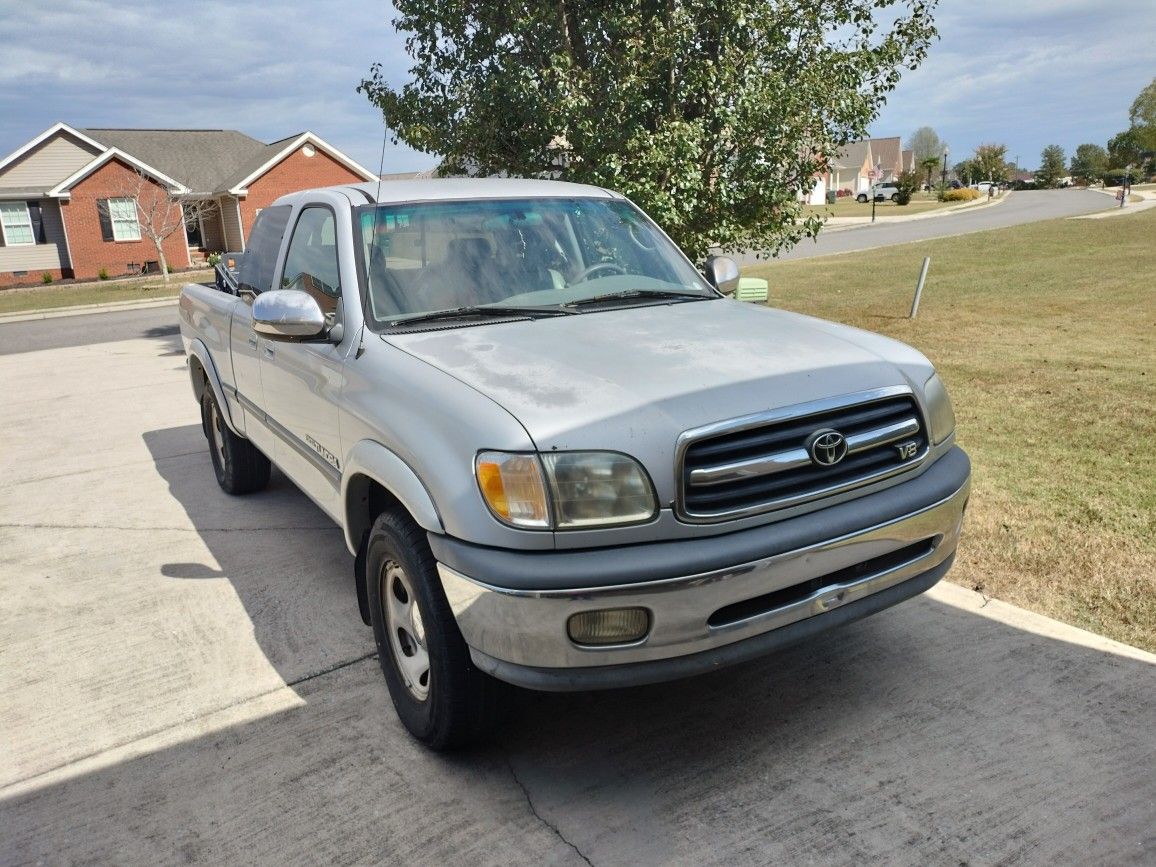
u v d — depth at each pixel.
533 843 2.71
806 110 8.79
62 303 25.91
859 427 2.99
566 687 2.62
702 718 3.32
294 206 4.66
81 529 5.61
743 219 9.36
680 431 2.66
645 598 2.57
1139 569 4.25
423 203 4.02
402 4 9.39
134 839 2.80
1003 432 6.59
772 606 2.78
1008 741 3.07
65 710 3.53
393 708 3.46
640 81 8.24
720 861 2.60
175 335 15.73
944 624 3.87
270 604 4.41
